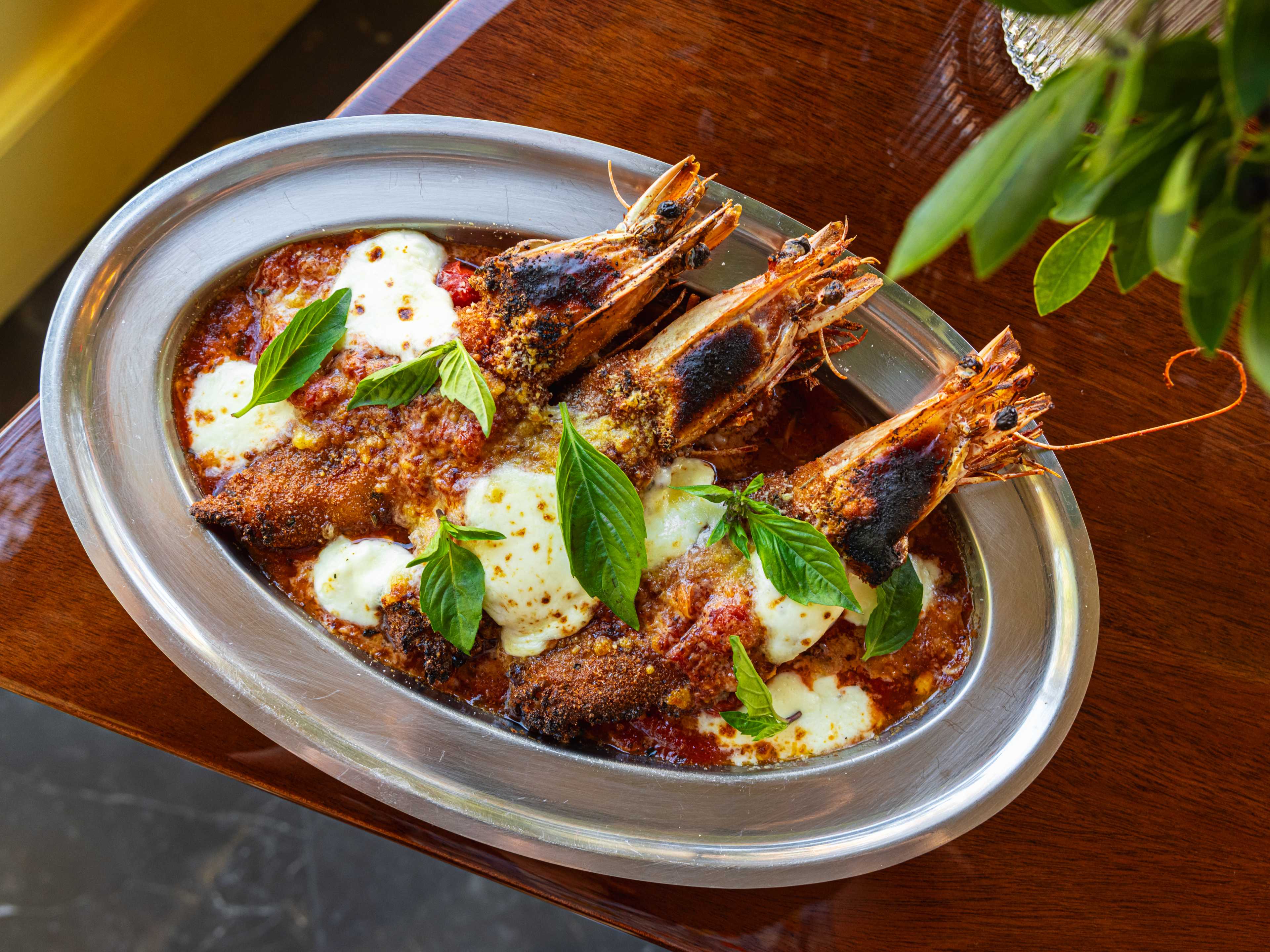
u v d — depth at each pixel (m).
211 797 0.52
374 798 0.34
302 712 0.33
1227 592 0.36
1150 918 0.36
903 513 0.32
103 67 0.46
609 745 0.34
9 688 0.35
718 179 0.36
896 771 0.34
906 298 0.34
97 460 0.33
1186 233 0.20
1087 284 0.26
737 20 0.36
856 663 0.35
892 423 0.33
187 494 0.33
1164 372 0.36
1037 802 0.36
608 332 0.33
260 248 0.34
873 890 0.36
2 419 0.50
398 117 0.34
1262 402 0.36
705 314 0.33
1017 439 0.33
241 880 0.52
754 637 0.33
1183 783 0.37
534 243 0.33
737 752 0.34
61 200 0.49
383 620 0.34
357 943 0.52
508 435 0.33
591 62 0.36
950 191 0.19
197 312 0.34
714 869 0.33
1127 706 0.37
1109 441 0.35
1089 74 0.19
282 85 0.51
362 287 0.34
